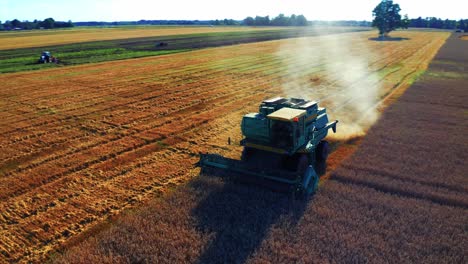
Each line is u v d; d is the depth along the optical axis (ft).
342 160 46.03
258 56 170.09
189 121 66.33
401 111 71.20
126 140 56.54
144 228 31.81
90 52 186.70
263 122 39.81
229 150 51.75
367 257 26.91
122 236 30.68
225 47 217.36
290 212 33.12
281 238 29.71
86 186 41.32
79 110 74.64
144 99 83.82
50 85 100.83
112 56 168.76
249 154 44.04
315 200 35.76
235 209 34.35
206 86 98.48
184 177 42.96
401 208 33.91
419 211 33.30
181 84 101.24
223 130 61.21
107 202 37.63
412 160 45.78
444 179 40.14
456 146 50.93
